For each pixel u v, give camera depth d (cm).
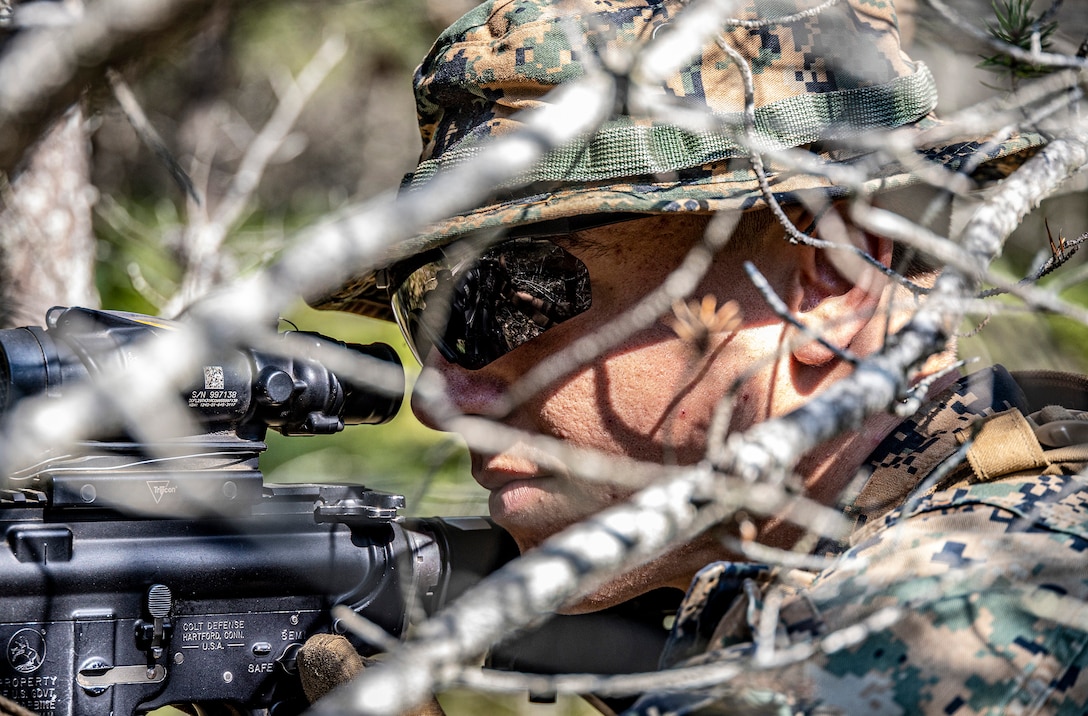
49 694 223
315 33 631
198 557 238
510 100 223
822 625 171
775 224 216
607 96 138
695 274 205
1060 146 175
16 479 223
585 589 124
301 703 249
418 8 583
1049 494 183
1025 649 164
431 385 241
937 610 167
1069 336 432
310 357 255
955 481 197
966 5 279
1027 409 216
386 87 855
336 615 253
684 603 186
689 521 122
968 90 344
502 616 111
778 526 219
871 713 162
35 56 162
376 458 571
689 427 221
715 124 166
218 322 112
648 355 220
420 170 235
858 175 170
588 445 226
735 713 165
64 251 352
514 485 236
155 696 236
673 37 143
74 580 226
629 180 213
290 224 755
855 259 214
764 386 219
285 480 559
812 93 218
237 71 701
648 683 127
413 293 245
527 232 223
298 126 833
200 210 435
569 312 225
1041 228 471
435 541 266
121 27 163
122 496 229
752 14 219
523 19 224
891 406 134
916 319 140
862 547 185
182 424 237
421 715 217
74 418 113
